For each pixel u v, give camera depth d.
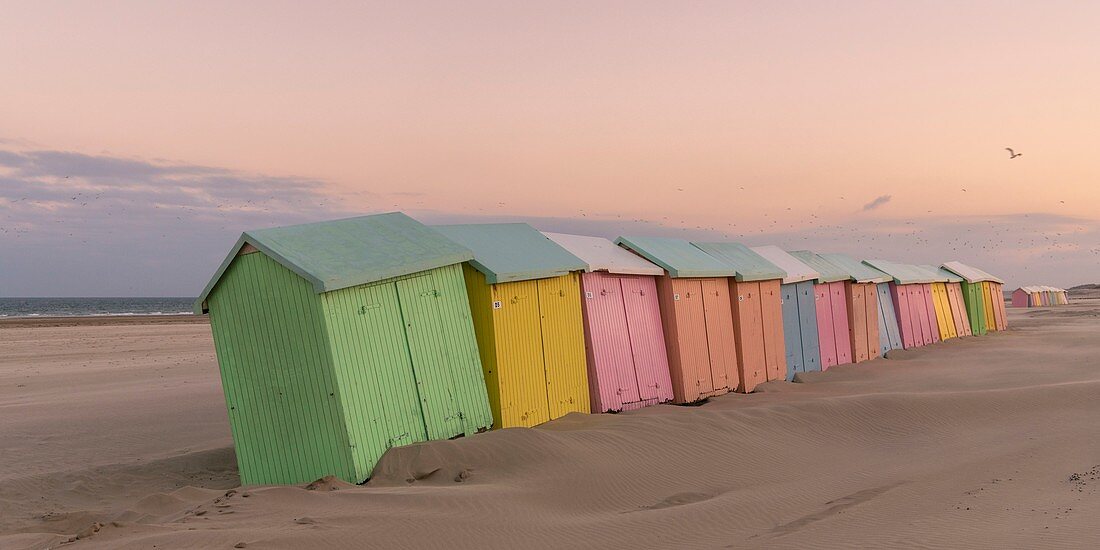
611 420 17.64
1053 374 27.61
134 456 17.95
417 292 15.38
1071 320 67.94
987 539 8.89
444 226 18.36
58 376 33.91
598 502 12.59
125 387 30.11
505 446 14.45
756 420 18.14
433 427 15.01
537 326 17.98
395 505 11.61
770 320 27.91
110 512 12.56
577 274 19.66
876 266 41.34
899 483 12.86
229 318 14.59
